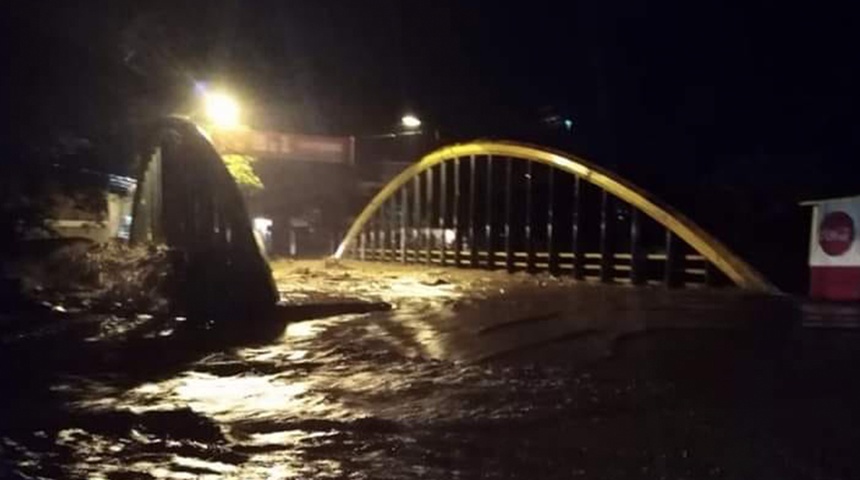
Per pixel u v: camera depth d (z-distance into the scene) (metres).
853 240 15.07
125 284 14.59
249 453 5.75
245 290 14.43
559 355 9.91
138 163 18.62
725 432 6.07
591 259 24.86
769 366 8.70
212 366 9.41
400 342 11.26
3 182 15.35
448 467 5.35
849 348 9.89
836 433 5.97
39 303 12.81
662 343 10.56
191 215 15.62
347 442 6.00
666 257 21.36
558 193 27.47
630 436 6.02
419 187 34.97
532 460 5.47
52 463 5.52
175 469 5.38
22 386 8.28
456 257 32.03
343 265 35.00
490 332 12.14
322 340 11.49
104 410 7.12
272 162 45.84
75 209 18.53
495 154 29.12
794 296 16.94
